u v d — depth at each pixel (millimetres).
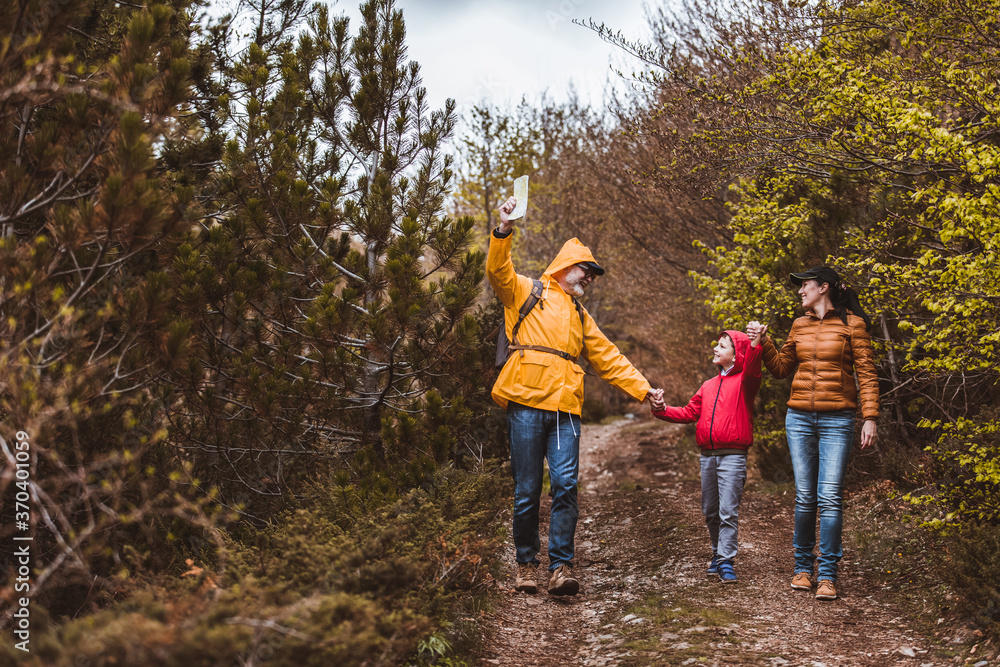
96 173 3709
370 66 5648
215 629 1984
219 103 5223
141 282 3943
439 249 5293
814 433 4613
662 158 8602
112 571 3379
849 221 5762
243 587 2551
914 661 3406
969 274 3768
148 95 3266
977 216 3691
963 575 3637
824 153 5762
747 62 6074
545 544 6094
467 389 5324
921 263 4102
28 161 3420
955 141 3979
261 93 5406
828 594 4316
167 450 4355
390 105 5719
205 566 3541
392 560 3020
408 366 5480
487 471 5523
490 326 7023
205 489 4734
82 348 3387
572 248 4758
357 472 4855
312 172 5492
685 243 10188
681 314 12180
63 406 2732
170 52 3574
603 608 4434
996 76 4980
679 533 5988
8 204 3141
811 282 4707
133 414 3928
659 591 4668
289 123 5422
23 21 3094
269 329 5180
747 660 3428
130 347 3605
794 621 3992
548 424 4602
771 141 5785
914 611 4027
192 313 4441
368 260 5578
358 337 5105
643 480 8672
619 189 10531
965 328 4035
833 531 4426
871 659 3455
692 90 6328
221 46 6051
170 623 2090
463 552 3742
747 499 7082
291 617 2244
